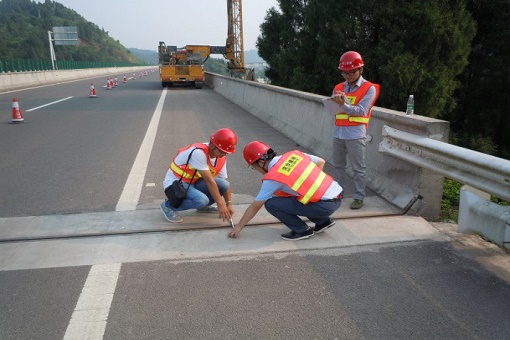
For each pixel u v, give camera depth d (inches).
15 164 255.8
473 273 125.2
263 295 114.3
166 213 162.4
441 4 660.1
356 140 173.0
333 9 761.0
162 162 261.3
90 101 668.7
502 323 101.7
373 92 168.9
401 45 651.5
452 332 98.7
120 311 107.0
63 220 165.3
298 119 335.6
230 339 96.2
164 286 118.8
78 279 122.6
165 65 1066.1
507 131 796.6
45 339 96.6
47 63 1401.3
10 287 118.2
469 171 137.3
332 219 165.5
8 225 160.4
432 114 652.7
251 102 538.9
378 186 196.7
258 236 151.8
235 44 1398.9
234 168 248.7
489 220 134.3
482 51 793.6
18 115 430.6
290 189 141.4
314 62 817.5
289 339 96.3
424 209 169.2
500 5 724.7
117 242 146.3
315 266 130.3
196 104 639.1
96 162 261.1
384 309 107.8
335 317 104.5
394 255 137.2
